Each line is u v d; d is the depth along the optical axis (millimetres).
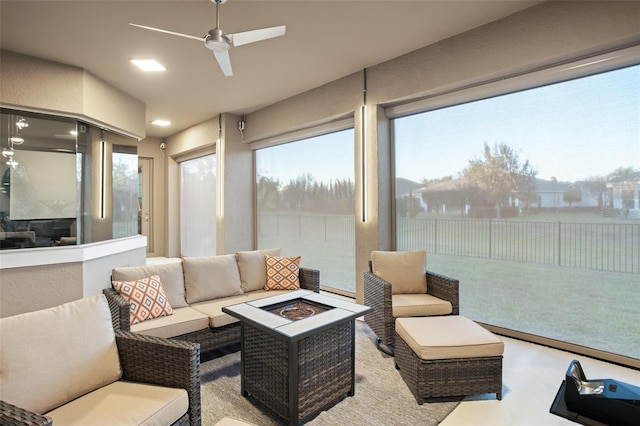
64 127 3746
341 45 3404
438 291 3031
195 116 5980
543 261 3039
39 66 3516
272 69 3961
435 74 3393
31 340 1402
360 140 4062
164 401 1450
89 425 1286
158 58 3600
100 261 3973
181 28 3027
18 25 2914
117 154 4531
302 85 4496
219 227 5922
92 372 1524
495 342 2154
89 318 1616
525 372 2523
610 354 2674
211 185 6715
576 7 2605
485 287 3400
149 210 7797
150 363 1618
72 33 3068
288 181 5551
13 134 3430
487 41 3051
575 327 2867
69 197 3752
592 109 2785
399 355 2535
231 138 5852
